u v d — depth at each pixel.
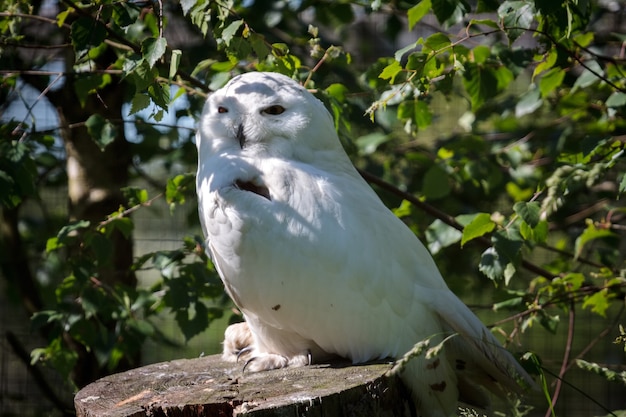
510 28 6.66
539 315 7.81
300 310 5.84
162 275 8.13
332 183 6.08
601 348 12.79
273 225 5.79
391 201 10.07
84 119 10.20
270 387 5.38
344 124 7.80
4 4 8.32
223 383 5.62
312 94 6.86
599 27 11.25
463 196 11.28
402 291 5.97
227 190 5.94
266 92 6.39
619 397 12.71
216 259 6.16
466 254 10.91
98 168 10.34
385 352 5.95
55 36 10.09
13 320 12.86
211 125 6.57
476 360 6.28
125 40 7.53
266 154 6.38
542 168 10.48
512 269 6.77
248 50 6.79
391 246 6.04
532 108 8.59
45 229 11.68
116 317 8.62
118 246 10.23
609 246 8.83
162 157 10.74
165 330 12.62
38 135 8.60
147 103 6.10
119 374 6.14
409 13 7.29
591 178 6.38
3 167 7.75
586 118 10.23
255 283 5.86
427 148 11.34
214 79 7.82
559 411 12.72
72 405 11.78
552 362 9.96
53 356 8.61
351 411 5.20
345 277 5.78
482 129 11.87
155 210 11.41
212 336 12.80
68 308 8.60
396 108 9.24
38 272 11.50
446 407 6.26
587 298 7.98
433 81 8.06
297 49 10.48
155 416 5.12
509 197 11.47
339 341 5.93
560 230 10.91
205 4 6.57
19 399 11.81
